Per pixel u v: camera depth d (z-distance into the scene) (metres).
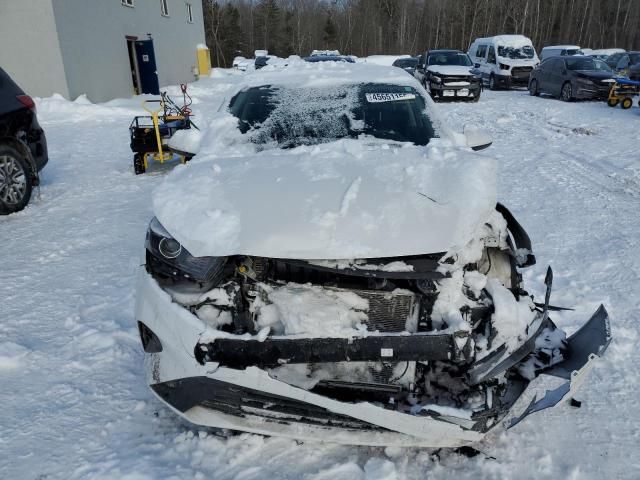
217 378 2.00
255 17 65.25
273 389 1.96
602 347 2.19
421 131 3.40
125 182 7.61
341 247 2.08
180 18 25.77
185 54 26.58
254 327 2.15
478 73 17.30
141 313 2.27
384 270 2.06
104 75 17.19
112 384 2.87
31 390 2.83
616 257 4.40
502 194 6.42
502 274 2.46
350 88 3.75
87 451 2.37
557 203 5.99
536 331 2.17
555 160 8.20
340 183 2.46
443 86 16.55
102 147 10.27
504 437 2.40
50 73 14.76
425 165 2.65
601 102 16.31
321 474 2.19
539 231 5.12
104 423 2.55
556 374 2.19
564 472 2.21
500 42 22.22
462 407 2.00
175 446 2.37
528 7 56.53
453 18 60.38
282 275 2.27
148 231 2.35
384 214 2.21
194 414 2.17
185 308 2.14
